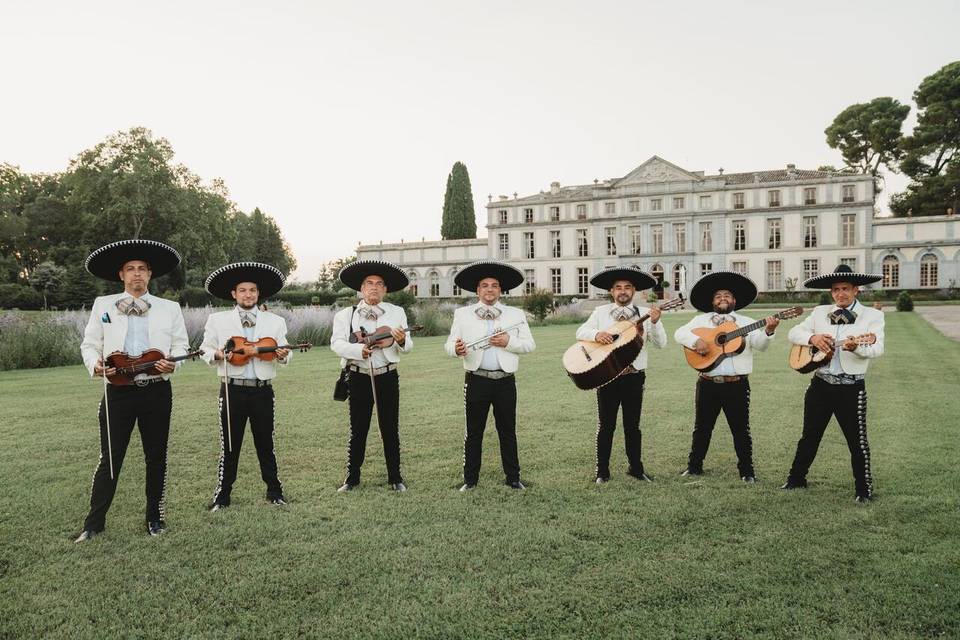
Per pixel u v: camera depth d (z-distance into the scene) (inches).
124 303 180.2
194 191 2058.3
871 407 334.0
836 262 2187.5
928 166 2416.3
